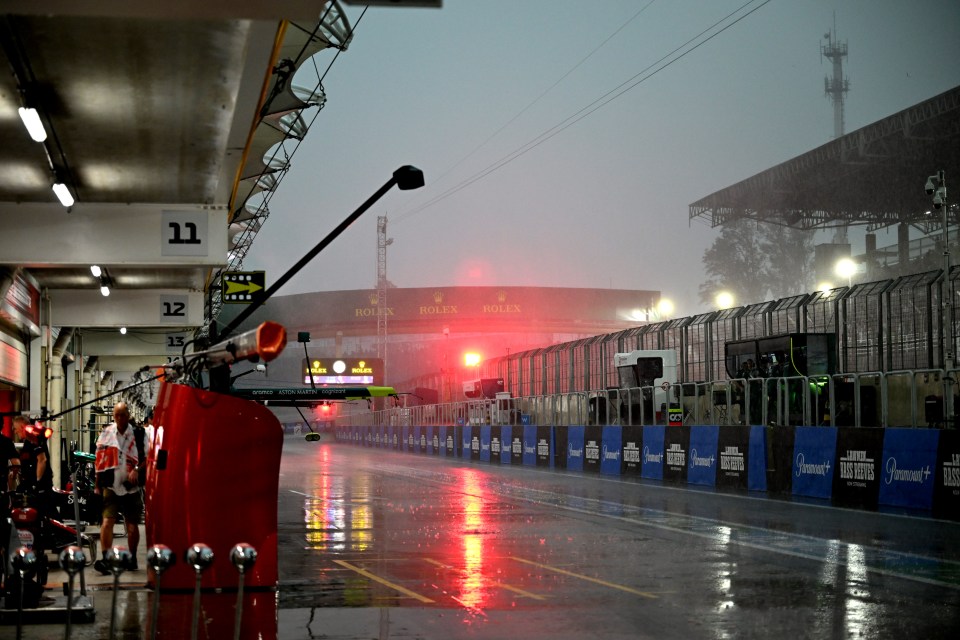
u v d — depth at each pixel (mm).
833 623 8062
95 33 7777
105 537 11000
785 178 66875
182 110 9711
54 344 21891
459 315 93250
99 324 20203
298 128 24469
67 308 20141
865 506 18422
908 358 25875
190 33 7844
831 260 58188
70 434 24688
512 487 25578
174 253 13375
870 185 62594
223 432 9531
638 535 14547
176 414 9492
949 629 7816
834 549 12586
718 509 18344
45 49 8086
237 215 28906
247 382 106250
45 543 11016
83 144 10711
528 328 94500
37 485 11703
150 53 8250
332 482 29062
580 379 40969
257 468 9641
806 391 21906
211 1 5457
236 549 4781
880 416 20844
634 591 9711
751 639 7492
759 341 28391
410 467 38188
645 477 28312
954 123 52375
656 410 29250
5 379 16828
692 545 13297
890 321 26531
